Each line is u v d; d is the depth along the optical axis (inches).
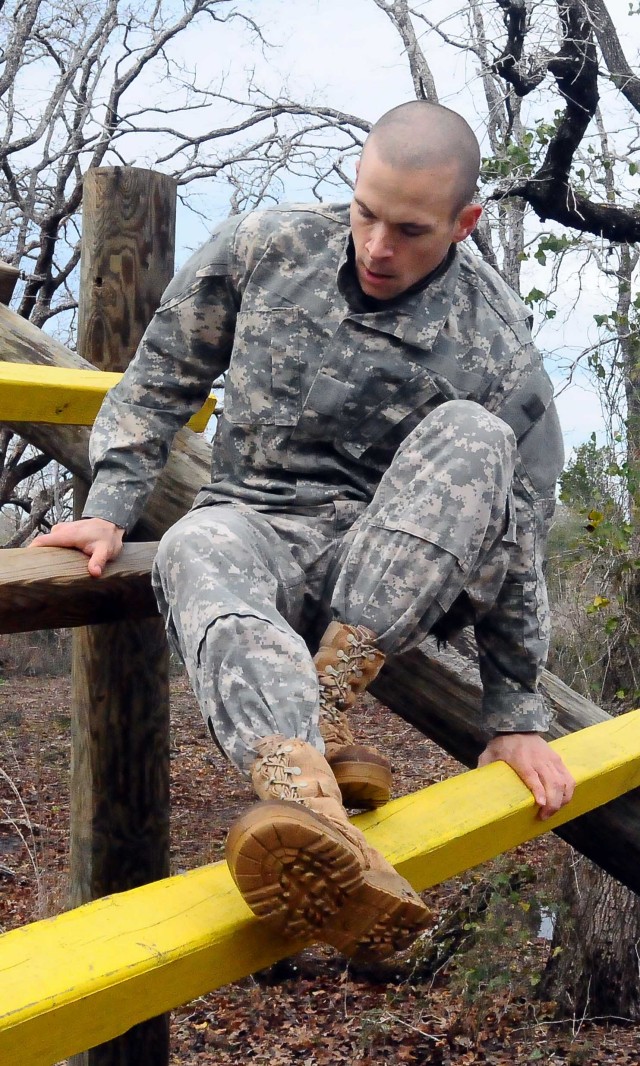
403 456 63.2
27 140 339.3
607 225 250.7
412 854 56.9
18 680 414.3
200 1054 250.5
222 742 53.3
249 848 44.8
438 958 273.1
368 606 60.4
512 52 247.6
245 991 276.4
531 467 71.1
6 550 74.3
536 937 285.0
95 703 118.0
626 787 77.5
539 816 67.7
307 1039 255.3
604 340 240.2
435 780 332.5
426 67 301.7
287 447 69.9
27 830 286.0
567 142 245.0
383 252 63.9
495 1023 255.8
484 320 70.6
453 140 62.8
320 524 69.7
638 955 257.9
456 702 87.1
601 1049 243.8
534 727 70.5
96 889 119.6
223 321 72.0
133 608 78.0
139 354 73.7
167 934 46.0
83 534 74.0
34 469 331.9
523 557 69.5
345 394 68.8
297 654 55.1
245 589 58.2
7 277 110.5
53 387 87.8
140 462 73.5
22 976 41.1
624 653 244.2
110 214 116.2
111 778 118.6
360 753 58.6
